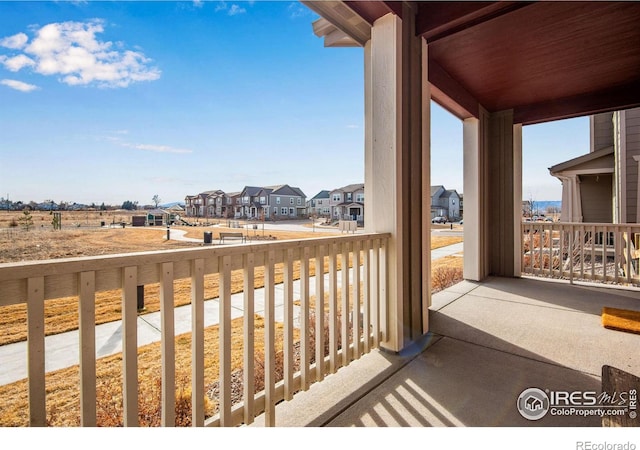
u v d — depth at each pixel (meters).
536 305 3.57
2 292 0.84
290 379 1.71
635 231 4.35
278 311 3.87
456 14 2.61
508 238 5.07
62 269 0.94
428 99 2.94
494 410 1.68
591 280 4.70
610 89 4.24
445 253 9.80
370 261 2.33
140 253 1.12
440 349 2.45
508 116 5.01
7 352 2.59
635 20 2.75
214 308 4.03
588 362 2.21
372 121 2.55
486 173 5.07
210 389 2.11
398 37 2.47
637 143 6.33
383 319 2.43
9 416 1.79
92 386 1.01
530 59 3.45
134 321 1.10
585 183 9.18
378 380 2.00
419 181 2.78
